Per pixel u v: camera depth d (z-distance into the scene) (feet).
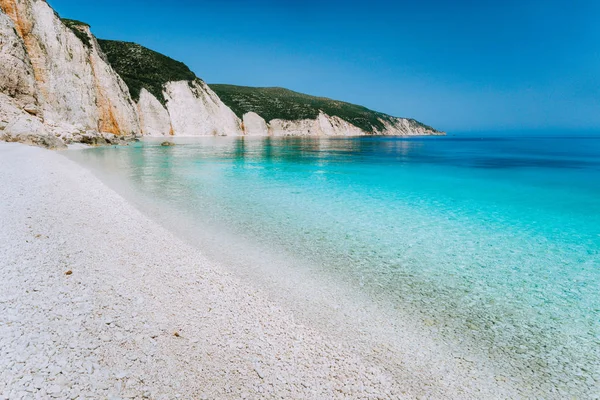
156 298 16.80
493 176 74.79
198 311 16.15
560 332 16.80
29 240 21.86
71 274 17.93
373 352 14.80
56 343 12.35
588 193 55.57
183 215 34.96
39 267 18.22
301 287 20.39
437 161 108.68
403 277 22.41
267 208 39.68
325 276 22.07
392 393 12.39
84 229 25.75
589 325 17.39
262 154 116.67
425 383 13.16
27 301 14.78
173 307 16.20
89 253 21.25
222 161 90.12
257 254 25.21
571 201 49.16
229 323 15.48
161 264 21.04
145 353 12.66
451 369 14.05
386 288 20.77
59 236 23.45
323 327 16.40
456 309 18.67
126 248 23.03
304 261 24.38
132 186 49.55
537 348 15.57
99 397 10.39
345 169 81.30
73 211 30.07
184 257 22.65
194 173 65.92
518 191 56.90
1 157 55.01
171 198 42.78
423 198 49.06
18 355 11.45
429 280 22.11
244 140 216.33
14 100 94.68
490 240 30.63
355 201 45.37
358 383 12.66
